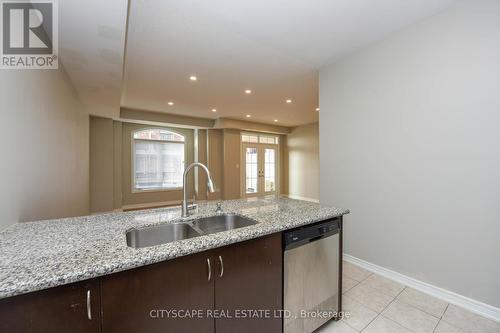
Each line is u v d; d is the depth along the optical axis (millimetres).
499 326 1579
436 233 1952
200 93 4227
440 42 1911
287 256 1330
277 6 1875
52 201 2061
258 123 7379
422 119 2025
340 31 2223
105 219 1431
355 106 2590
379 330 1545
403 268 2168
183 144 7035
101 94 3498
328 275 1559
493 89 1646
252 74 3324
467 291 1781
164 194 6633
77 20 1704
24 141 1486
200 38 2363
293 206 1842
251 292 1180
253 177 7809
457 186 1829
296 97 4504
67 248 931
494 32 1640
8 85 1282
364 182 2490
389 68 2275
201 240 1019
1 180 1190
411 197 2107
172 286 937
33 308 695
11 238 1058
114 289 818
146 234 1330
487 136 1677
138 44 2486
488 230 1683
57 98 2264
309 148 7672
